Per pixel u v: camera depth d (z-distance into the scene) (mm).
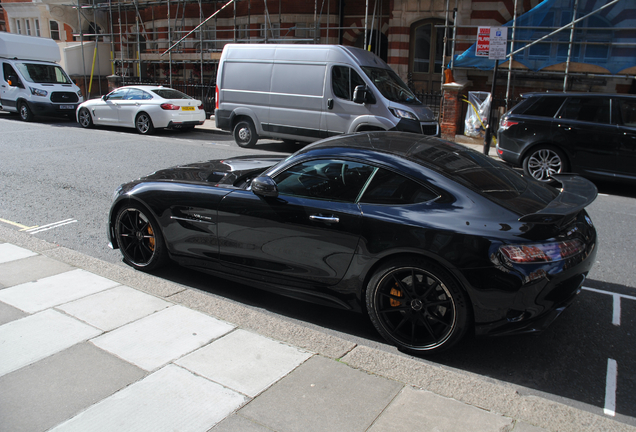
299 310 3979
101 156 10273
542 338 3609
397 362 3031
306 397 2676
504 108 12969
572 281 3092
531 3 14664
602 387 3047
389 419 2516
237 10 19906
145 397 2645
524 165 9109
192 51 20906
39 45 17828
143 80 21109
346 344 3225
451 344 3168
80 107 15367
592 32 11992
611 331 3725
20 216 6168
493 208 3150
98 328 3350
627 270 4898
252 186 3633
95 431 2393
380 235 3262
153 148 11531
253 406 2592
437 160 3520
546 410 2621
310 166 3678
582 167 8570
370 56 10969
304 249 3586
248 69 11703
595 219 6758
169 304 3734
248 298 4156
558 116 8750
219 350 3115
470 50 13023
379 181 3422
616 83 13664
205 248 4066
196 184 4164
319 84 10734
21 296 3801
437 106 16234
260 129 11742
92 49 24250
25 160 9711
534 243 2986
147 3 20219
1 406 2553
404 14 16359
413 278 3209
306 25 18797
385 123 10070
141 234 4422
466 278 3014
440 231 3090
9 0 27062
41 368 2881
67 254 4676
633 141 8070
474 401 2682
